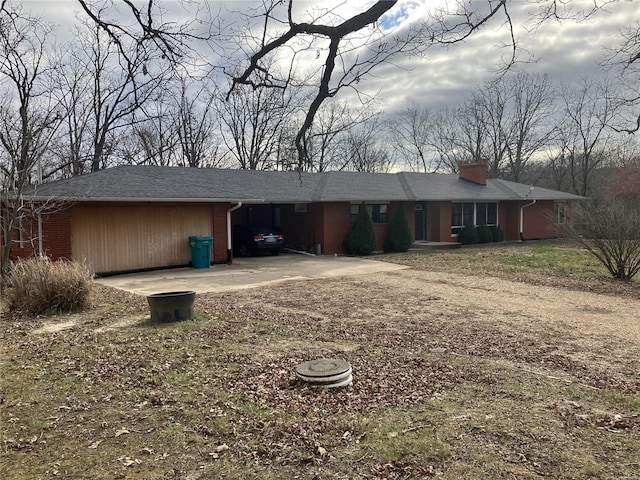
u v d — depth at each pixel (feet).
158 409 14.79
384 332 25.03
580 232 48.03
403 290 39.24
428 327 26.27
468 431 12.80
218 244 57.16
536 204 93.15
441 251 72.69
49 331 25.03
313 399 15.37
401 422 13.46
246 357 20.22
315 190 71.15
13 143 51.03
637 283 42.68
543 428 12.98
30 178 47.14
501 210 90.99
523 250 72.02
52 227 44.37
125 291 38.47
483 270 51.34
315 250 70.49
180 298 27.09
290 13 13.21
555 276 46.80
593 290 39.24
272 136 87.86
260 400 15.35
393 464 11.19
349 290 39.29
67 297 29.50
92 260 47.19
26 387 16.84
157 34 14.70
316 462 11.37
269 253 70.95
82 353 20.84
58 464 11.52
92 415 14.42
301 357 20.24
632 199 79.41
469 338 23.80
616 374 18.28
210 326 25.82
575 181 116.57
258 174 72.38
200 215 55.62
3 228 39.06
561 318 28.76
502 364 19.33
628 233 43.75
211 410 14.61
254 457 11.71
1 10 17.13
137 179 54.19
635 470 10.71
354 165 124.06
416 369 18.54
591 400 15.25
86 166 77.71
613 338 24.00
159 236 52.21
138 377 17.74
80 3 14.70
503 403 14.90
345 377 16.43
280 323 26.96
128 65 17.19
